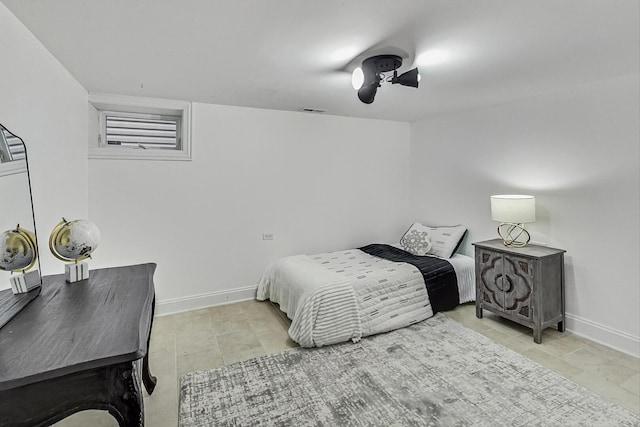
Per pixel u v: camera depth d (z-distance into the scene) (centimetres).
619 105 254
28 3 148
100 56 209
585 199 277
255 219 369
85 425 185
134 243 317
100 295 153
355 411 192
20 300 144
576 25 167
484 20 162
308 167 395
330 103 338
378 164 443
